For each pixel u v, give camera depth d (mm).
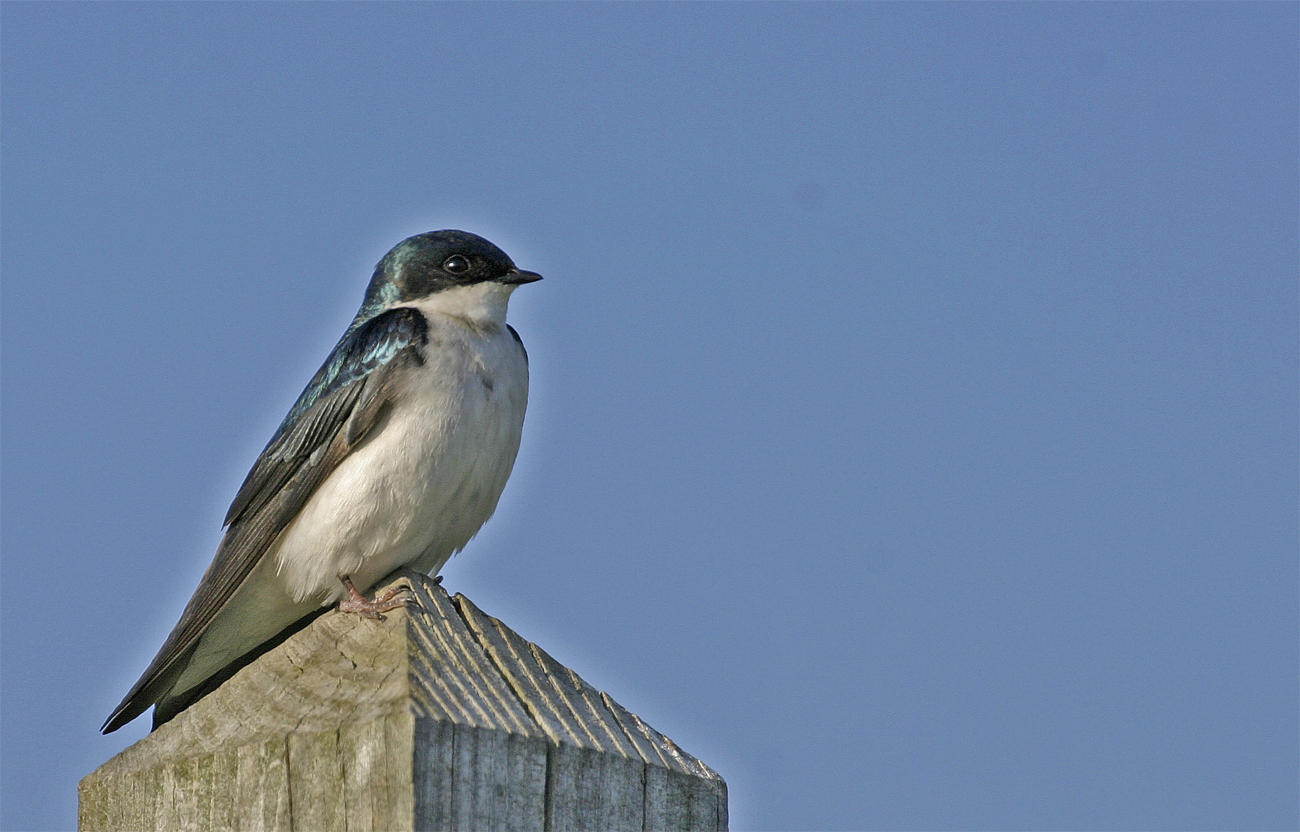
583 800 7258
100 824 7879
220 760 7379
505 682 7500
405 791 6641
